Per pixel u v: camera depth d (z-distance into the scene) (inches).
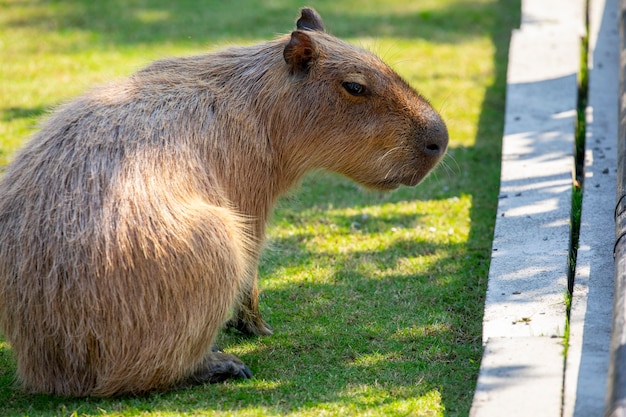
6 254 235.5
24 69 579.2
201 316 236.1
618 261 249.6
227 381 251.8
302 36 262.4
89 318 229.9
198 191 246.8
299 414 228.2
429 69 570.3
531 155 379.9
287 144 269.7
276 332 287.4
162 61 274.8
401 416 225.9
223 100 263.1
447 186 414.0
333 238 363.3
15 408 237.5
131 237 229.5
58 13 714.8
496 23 676.1
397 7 722.8
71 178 236.7
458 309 297.4
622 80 388.8
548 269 283.4
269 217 276.4
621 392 192.1
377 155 274.4
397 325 287.1
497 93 528.7
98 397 240.5
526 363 229.3
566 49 509.7
